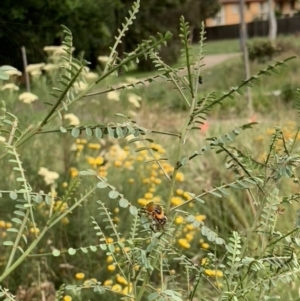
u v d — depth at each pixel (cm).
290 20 4162
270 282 142
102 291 137
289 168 138
